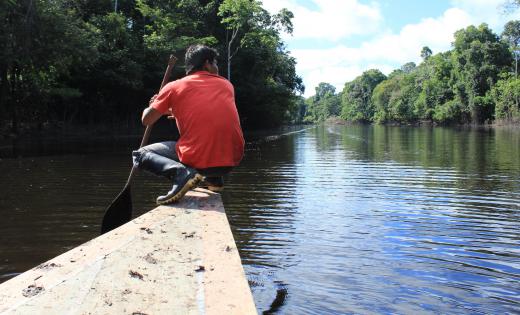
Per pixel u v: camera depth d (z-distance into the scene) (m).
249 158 14.23
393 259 4.29
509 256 4.39
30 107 25.11
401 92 80.81
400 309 3.24
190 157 3.13
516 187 8.16
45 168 10.69
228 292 1.84
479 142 21.50
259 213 6.18
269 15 37.47
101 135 27.47
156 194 7.30
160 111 3.19
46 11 19.77
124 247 2.30
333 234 5.13
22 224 5.40
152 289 1.86
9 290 1.83
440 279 3.80
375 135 32.72
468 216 6.00
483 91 56.56
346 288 3.59
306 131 43.62
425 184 8.62
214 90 3.21
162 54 30.45
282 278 3.78
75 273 2.00
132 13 34.12
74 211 6.05
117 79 27.77
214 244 2.35
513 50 56.41
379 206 6.63
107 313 1.66
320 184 8.67
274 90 39.66
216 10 36.41
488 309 3.25
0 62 19.09
